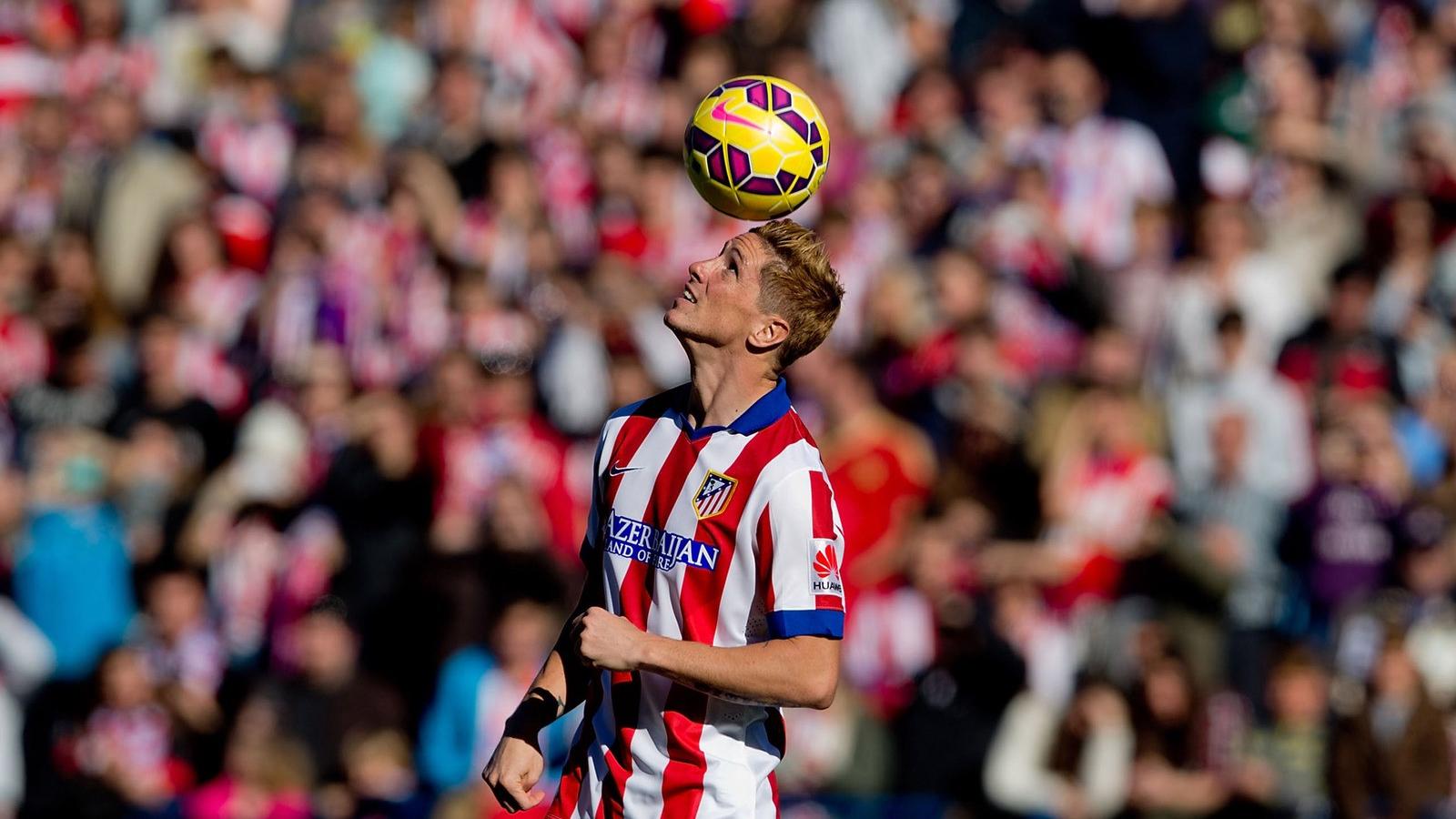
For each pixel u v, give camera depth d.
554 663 17.83
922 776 33.41
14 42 56.19
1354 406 38.78
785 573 16.62
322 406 42.16
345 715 33.78
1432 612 36.50
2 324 46.41
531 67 53.28
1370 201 50.50
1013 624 34.88
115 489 41.81
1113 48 52.34
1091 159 48.94
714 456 17.02
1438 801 32.41
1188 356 43.16
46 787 34.62
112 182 49.81
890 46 54.44
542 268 45.25
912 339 42.66
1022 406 40.03
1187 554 35.03
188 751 34.88
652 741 17.12
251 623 38.44
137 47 57.00
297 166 50.28
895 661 35.84
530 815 31.41
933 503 38.00
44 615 38.53
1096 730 32.84
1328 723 33.00
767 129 17.67
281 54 57.62
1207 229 45.44
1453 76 53.72
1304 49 52.38
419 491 38.31
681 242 46.41
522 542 36.16
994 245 45.16
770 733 17.58
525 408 40.41
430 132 50.06
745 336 17.16
